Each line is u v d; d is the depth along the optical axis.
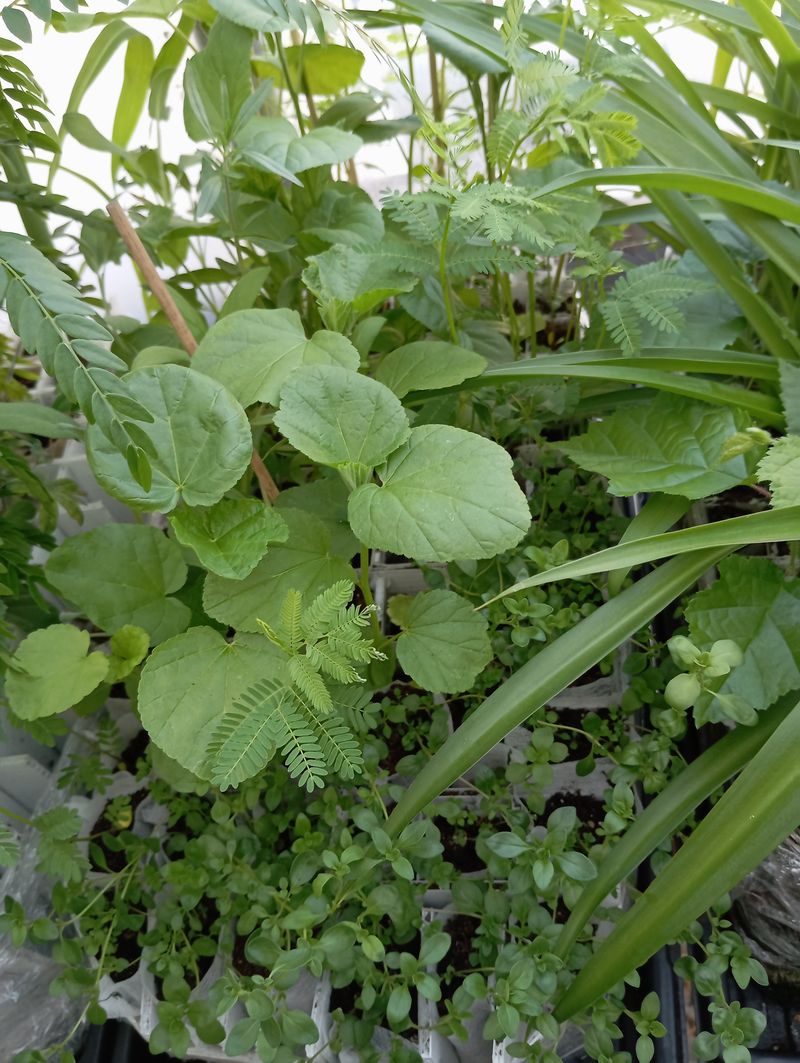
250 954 0.30
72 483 0.45
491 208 0.29
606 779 0.40
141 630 0.33
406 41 0.47
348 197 0.43
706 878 0.26
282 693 0.27
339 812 0.37
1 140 0.35
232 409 0.30
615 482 0.35
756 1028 0.29
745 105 0.44
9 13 0.27
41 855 0.35
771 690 0.31
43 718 0.36
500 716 0.30
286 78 0.42
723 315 0.41
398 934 0.34
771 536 0.28
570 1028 0.36
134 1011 0.38
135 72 0.45
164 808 0.42
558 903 0.37
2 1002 0.38
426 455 0.30
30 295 0.24
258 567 0.33
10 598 0.40
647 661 0.39
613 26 0.39
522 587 0.30
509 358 0.43
